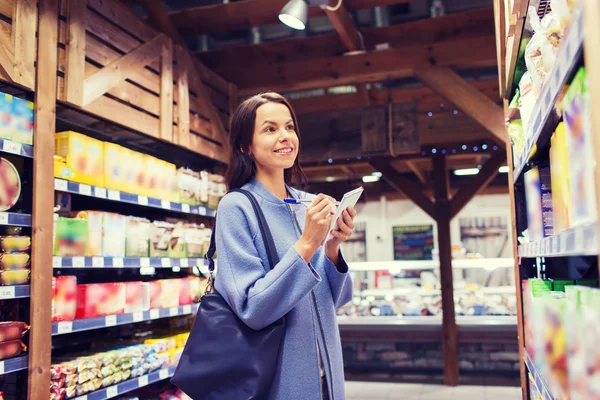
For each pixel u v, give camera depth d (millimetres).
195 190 4078
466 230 10742
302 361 1482
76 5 2918
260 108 1661
